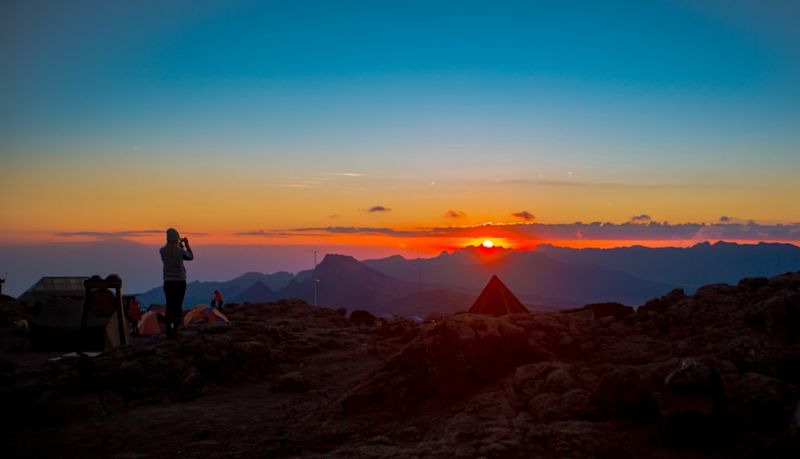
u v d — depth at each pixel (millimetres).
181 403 14742
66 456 10422
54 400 13445
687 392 7797
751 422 7473
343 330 26016
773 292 12695
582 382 10070
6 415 12672
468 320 12453
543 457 7453
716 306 12914
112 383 14898
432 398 11328
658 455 7426
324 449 9883
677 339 12211
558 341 12328
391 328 24547
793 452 6742
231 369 17219
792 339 10047
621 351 11828
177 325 18484
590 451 7523
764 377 8141
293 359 19984
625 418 8586
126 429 12133
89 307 17344
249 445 10438
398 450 8352
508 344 11719
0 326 27750
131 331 27141
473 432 8742
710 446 7531
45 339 22219
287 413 12961
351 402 12055
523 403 9766
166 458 10008
